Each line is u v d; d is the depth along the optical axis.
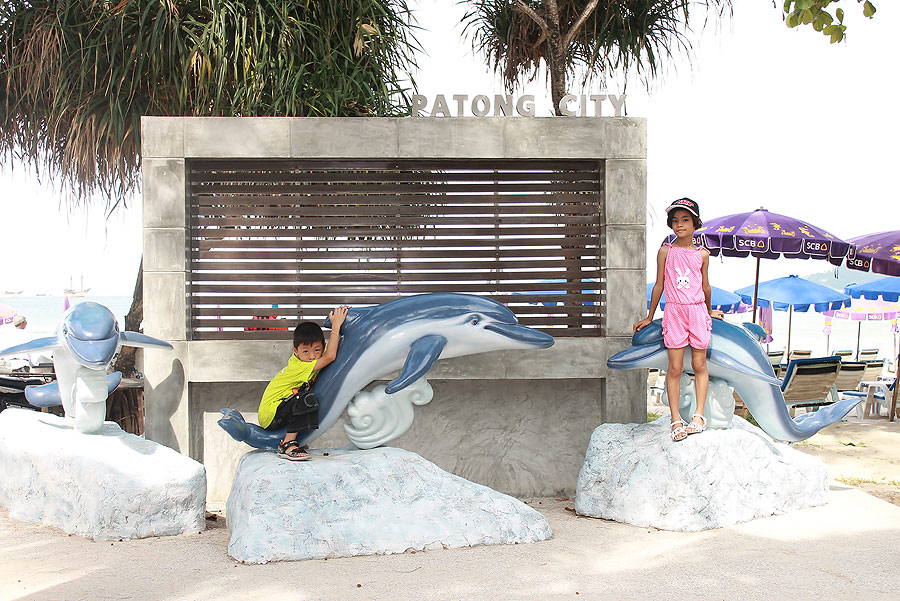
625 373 6.61
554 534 5.34
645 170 6.66
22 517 5.74
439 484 5.27
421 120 6.55
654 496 5.53
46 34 8.55
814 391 10.57
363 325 5.74
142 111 8.82
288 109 8.12
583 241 6.78
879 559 4.69
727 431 5.73
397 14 9.35
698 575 4.41
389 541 4.90
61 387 6.20
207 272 6.74
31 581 4.30
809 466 6.09
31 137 9.77
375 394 5.76
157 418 6.52
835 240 9.52
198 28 8.48
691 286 5.71
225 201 6.69
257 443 5.57
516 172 6.77
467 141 6.57
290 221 6.72
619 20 10.32
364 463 5.29
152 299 6.53
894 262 10.38
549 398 6.85
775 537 5.18
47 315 70.50
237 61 8.38
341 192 6.73
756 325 6.45
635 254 6.66
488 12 11.23
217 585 4.24
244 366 6.54
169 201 6.53
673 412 5.70
